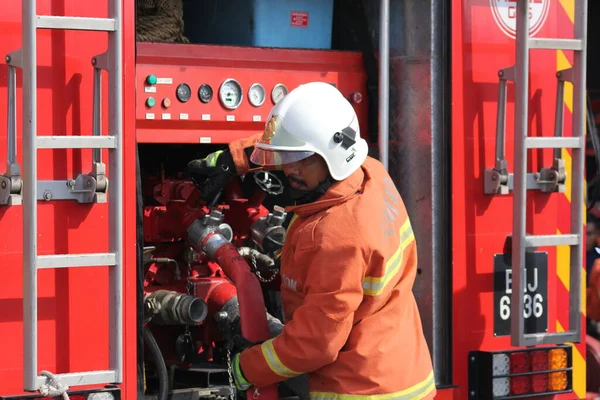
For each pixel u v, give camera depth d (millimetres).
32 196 2840
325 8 4160
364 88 4059
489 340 3781
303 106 3170
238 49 3840
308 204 3143
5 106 2959
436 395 3705
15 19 2955
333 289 3018
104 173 3006
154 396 3797
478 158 3744
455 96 3703
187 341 3781
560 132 3748
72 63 3029
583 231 3775
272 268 3617
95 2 3045
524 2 3598
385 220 3146
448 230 3734
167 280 3928
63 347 3049
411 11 3789
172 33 3959
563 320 3885
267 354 3117
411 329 3299
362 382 3158
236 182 4055
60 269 3041
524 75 3613
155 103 3664
